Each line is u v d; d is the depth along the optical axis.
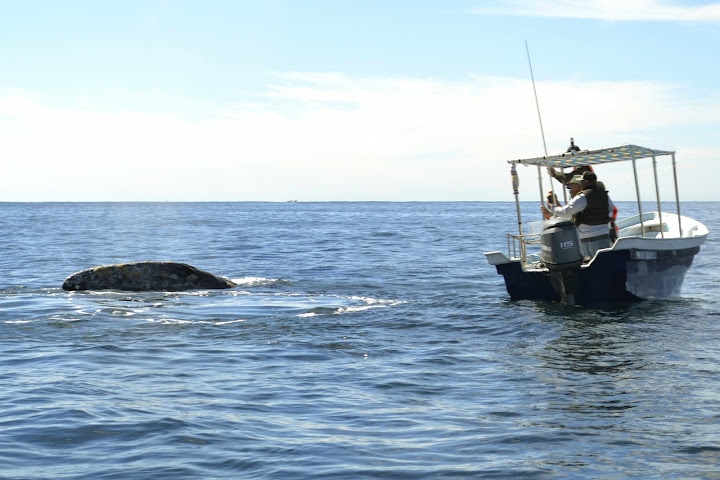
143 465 4.95
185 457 5.11
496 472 4.75
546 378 7.44
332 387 7.18
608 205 12.81
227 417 6.10
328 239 36.34
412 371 7.87
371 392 6.98
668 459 4.95
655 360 8.20
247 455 5.14
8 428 5.75
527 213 106.00
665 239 12.55
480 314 11.64
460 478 4.66
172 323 11.05
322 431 5.71
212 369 8.02
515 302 12.92
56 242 33.97
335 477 4.70
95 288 15.15
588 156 12.48
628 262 12.04
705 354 8.50
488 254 12.91
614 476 4.64
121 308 12.49
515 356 8.58
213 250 28.67
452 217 84.50
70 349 9.06
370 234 41.69
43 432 5.65
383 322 11.06
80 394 6.86
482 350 8.98
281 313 12.09
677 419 5.91
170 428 5.75
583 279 12.11
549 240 12.01
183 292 14.88
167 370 7.96
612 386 7.05
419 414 6.19
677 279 13.43
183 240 35.94
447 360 8.41
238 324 10.95
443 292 14.98
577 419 5.96
